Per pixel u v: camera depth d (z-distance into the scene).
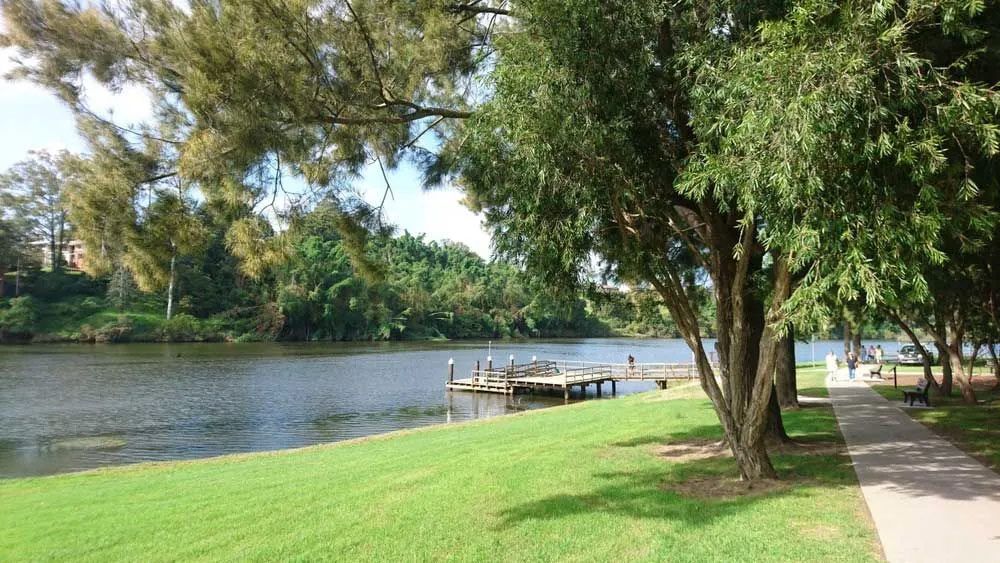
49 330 65.25
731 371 8.11
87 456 17.70
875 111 4.59
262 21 6.79
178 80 6.80
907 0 4.86
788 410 15.03
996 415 13.44
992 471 8.09
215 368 43.97
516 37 7.18
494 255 8.31
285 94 6.89
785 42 5.11
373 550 5.82
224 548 6.31
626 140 7.02
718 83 6.23
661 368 35.38
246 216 7.40
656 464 9.17
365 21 8.02
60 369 40.16
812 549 5.25
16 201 70.12
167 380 36.12
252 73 6.57
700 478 8.15
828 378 25.91
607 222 7.90
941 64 5.85
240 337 77.50
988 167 5.65
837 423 12.73
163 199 6.80
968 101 4.58
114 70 6.75
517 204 7.40
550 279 7.90
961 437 10.76
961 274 12.39
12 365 42.00
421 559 5.51
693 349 8.15
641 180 7.41
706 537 5.68
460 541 5.93
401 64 8.55
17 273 69.06
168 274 6.88
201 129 6.57
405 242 140.00
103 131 6.74
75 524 7.77
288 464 11.90
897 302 5.12
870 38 4.71
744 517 6.23
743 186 5.01
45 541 7.04
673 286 8.12
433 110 8.95
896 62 4.64
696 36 7.16
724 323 8.95
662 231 8.63
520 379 33.38
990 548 5.18
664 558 5.17
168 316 72.94
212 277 83.69
